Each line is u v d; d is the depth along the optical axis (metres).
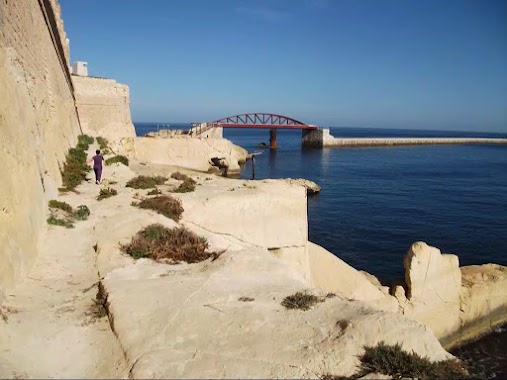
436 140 154.25
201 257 12.60
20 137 11.73
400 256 29.84
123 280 9.95
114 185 21.59
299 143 154.75
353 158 96.38
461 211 43.16
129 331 7.59
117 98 46.88
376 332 7.14
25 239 10.38
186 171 43.31
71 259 11.59
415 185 59.69
